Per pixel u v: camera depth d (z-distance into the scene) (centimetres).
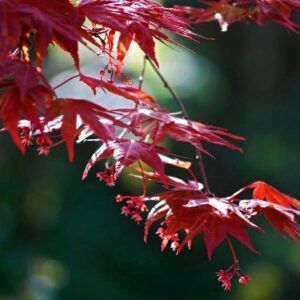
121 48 323
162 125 323
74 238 1207
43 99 258
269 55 1359
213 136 323
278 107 1338
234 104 1313
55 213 1220
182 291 1248
